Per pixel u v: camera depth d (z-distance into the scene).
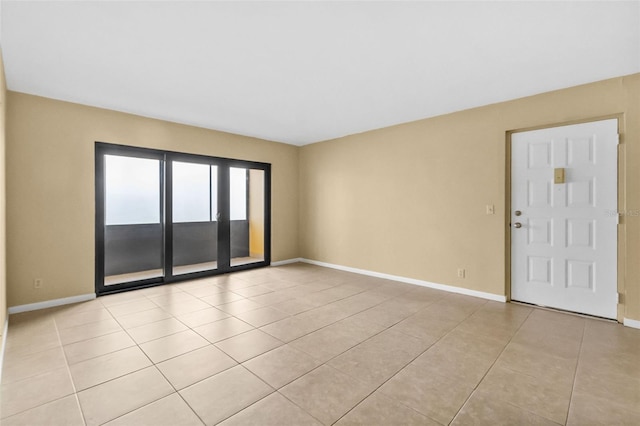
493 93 3.53
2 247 2.78
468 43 2.48
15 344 2.66
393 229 4.90
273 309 3.55
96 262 4.02
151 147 4.45
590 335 2.84
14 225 3.43
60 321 3.18
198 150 4.95
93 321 3.18
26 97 3.51
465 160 4.11
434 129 4.41
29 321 3.18
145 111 4.18
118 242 4.96
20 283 3.46
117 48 2.55
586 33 2.33
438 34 2.35
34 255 3.55
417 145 4.60
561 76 3.08
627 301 3.04
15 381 2.11
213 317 3.30
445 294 4.14
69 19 2.15
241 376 2.18
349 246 5.55
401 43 2.48
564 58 2.72
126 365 2.32
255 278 5.02
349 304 3.73
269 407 1.85
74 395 1.96
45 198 3.62
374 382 2.11
